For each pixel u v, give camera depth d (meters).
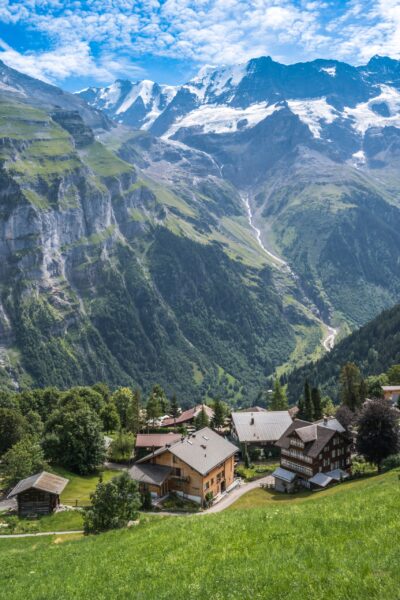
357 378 162.75
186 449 97.44
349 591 20.62
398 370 195.75
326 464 103.50
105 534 47.66
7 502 90.38
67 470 109.81
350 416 138.25
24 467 93.88
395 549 24.05
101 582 30.44
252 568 25.66
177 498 94.12
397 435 94.75
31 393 170.88
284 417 141.88
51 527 73.75
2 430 120.94
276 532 31.81
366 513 32.62
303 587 21.97
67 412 121.88
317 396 154.38
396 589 20.08
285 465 107.50
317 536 29.58
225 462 104.25
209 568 27.73
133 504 60.88
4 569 40.91
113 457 127.75
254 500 94.69
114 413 157.62
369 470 105.19
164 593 25.62
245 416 142.00
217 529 35.53
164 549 33.69
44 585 32.94
